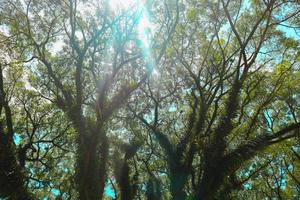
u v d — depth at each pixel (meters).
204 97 24.42
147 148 29.34
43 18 24.16
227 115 20.64
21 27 23.84
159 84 27.91
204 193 19.42
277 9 24.25
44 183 29.47
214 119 22.84
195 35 26.31
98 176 19.80
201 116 22.94
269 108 29.83
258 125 26.81
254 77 26.53
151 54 23.41
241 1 24.94
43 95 27.59
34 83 27.19
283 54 26.94
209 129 22.09
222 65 25.53
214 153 19.89
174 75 27.62
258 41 26.50
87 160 19.52
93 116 22.23
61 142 29.61
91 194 19.19
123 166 23.16
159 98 27.64
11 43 23.95
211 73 25.94
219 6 25.05
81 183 19.28
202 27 26.02
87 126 20.42
